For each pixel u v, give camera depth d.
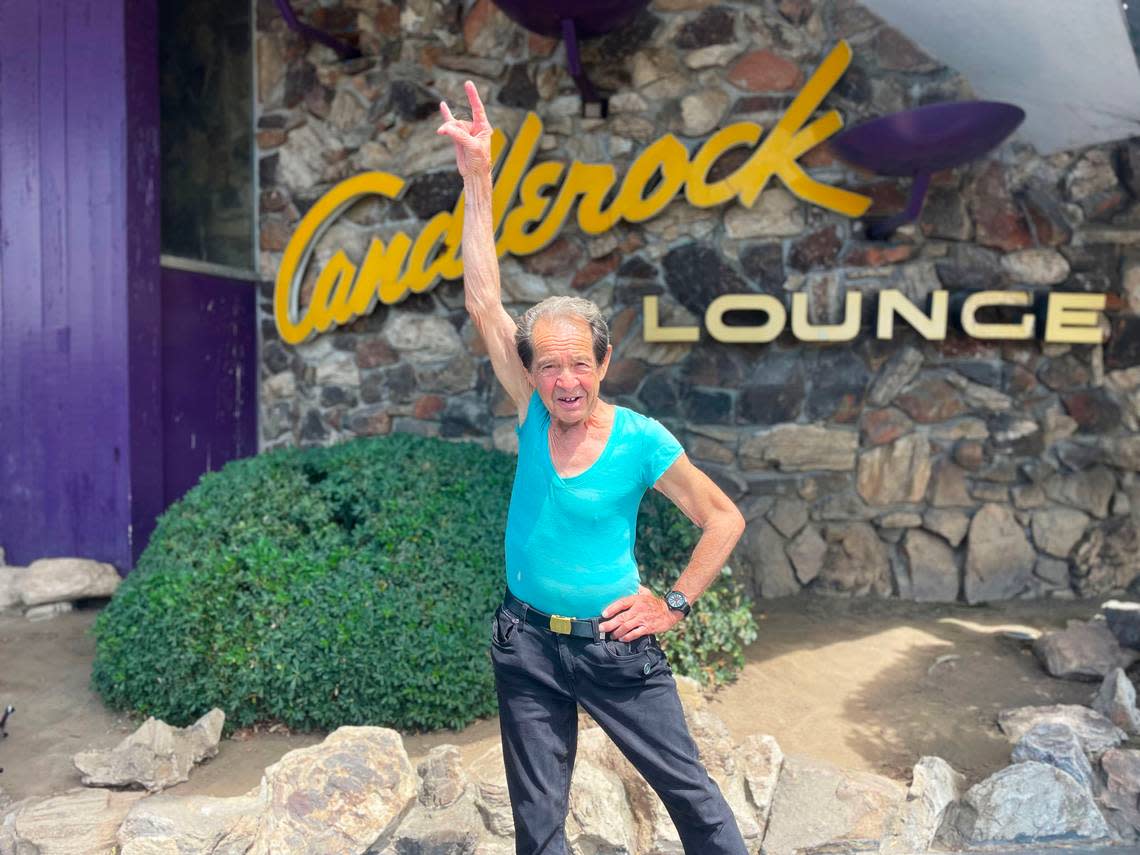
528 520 2.04
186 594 3.60
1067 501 5.43
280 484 4.21
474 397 6.01
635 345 5.70
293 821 2.71
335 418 6.27
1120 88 4.56
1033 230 5.38
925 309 5.41
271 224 6.38
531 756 2.05
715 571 2.03
